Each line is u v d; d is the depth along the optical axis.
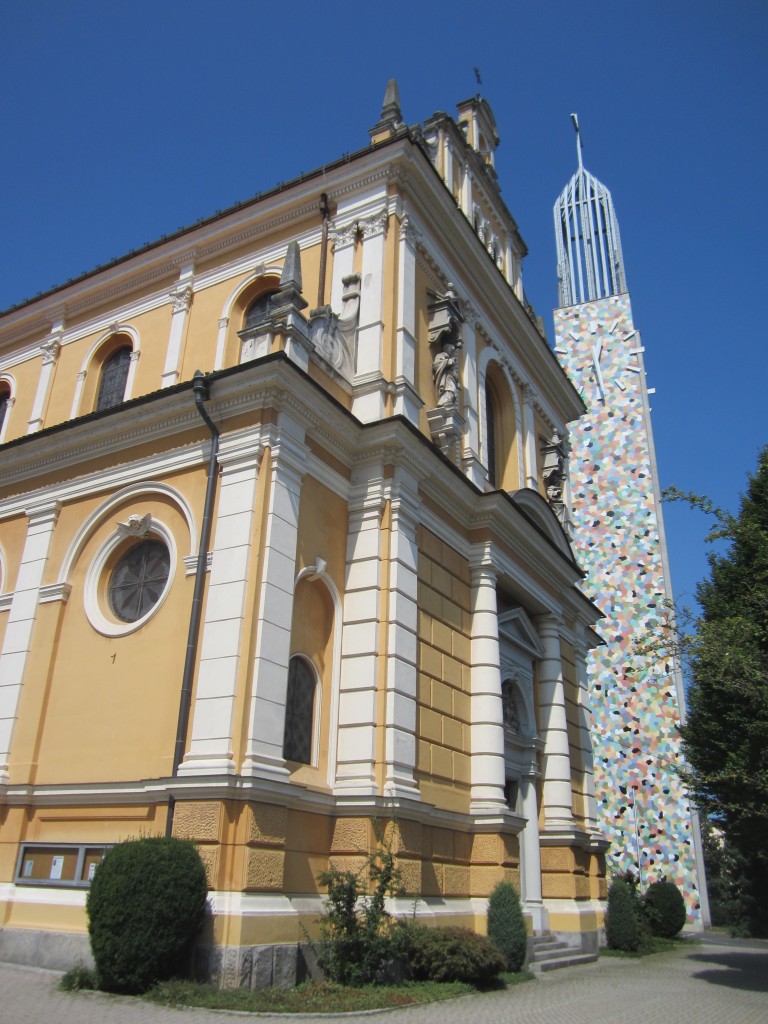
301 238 18.17
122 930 9.84
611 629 33.66
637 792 31.09
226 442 13.45
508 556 18.61
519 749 18.72
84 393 19.83
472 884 15.11
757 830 13.62
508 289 21.42
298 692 13.12
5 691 14.46
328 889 11.96
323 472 14.30
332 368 15.17
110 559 14.66
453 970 12.09
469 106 25.45
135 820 11.94
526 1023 9.71
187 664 12.21
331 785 13.07
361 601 14.16
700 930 29.09
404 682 13.85
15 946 12.03
